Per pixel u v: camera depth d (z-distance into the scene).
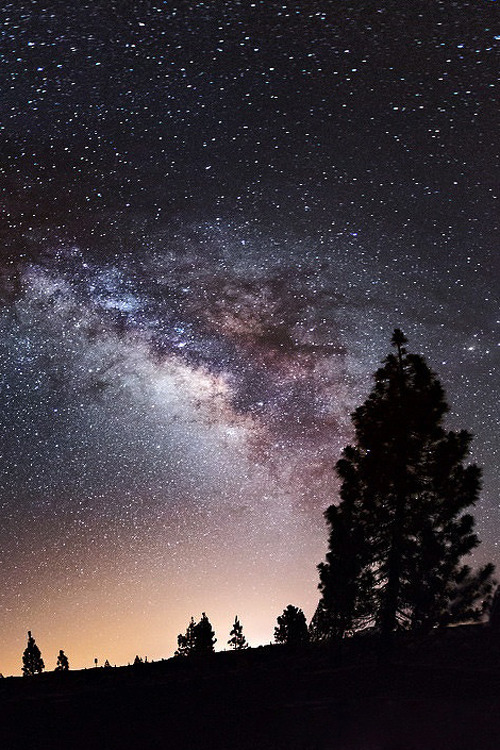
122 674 31.72
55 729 22.30
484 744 17.08
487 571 29.33
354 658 28.70
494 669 24.94
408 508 29.94
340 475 30.78
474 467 29.84
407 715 20.41
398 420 30.11
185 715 22.84
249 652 34.69
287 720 21.14
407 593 29.09
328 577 29.94
